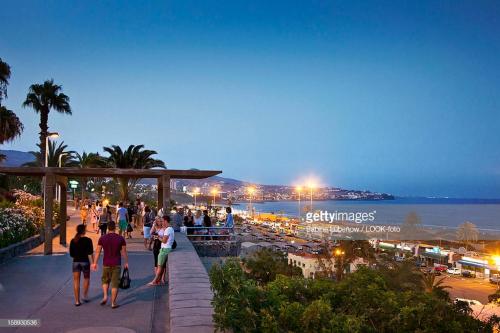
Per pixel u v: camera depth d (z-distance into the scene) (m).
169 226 11.86
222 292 5.20
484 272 78.56
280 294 5.32
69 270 13.72
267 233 123.69
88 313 8.97
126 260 9.73
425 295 5.35
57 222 27.48
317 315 4.50
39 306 9.46
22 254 17.23
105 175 19.08
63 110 43.00
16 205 21.91
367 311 5.13
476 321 5.36
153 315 8.89
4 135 32.91
